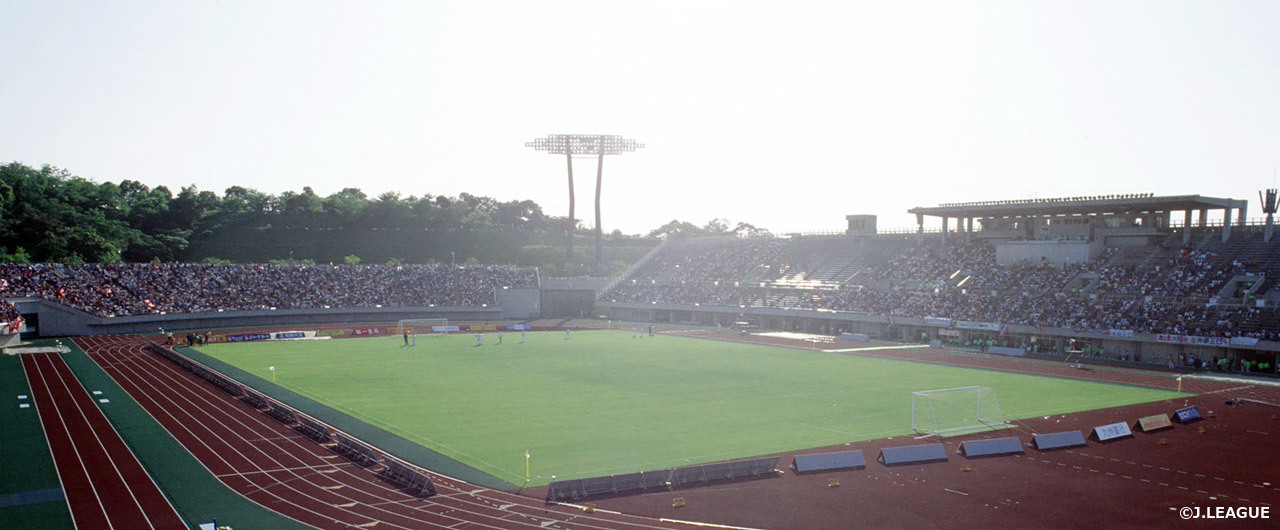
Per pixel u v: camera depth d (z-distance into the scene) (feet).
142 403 172.76
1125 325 260.62
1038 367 240.53
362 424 154.20
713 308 398.83
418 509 101.65
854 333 343.67
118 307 340.39
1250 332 233.76
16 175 472.03
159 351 264.11
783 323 376.27
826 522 97.30
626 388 199.31
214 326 366.84
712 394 190.08
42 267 344.69
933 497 107.65
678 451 132.36
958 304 315.58
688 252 495.00
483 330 374.63
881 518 98.78
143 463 122.83
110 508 101.14
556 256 592.19
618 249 617.62
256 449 131.95
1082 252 317.01
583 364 248.11
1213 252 287.48
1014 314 291.79
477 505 103.50
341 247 573.33
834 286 383.45
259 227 582.76
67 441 137.18
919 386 202.39
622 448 134.41
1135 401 180.24
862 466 122.93
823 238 437.99
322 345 305.73
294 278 415.44
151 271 377.50
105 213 541.75
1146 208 302.86
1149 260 298.76
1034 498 107.14
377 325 389.80
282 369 233.76
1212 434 147.02
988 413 165.07
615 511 101.50
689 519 98.48
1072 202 312.09
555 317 461.37
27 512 99.45
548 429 149.79
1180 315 255.29
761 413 165.78
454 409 170.09
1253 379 216.33
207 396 181.57
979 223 428.15
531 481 114.62
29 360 244.01
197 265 397.19
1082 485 113.50
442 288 448.24
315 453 129.59
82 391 187.62
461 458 127.65
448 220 626.64
